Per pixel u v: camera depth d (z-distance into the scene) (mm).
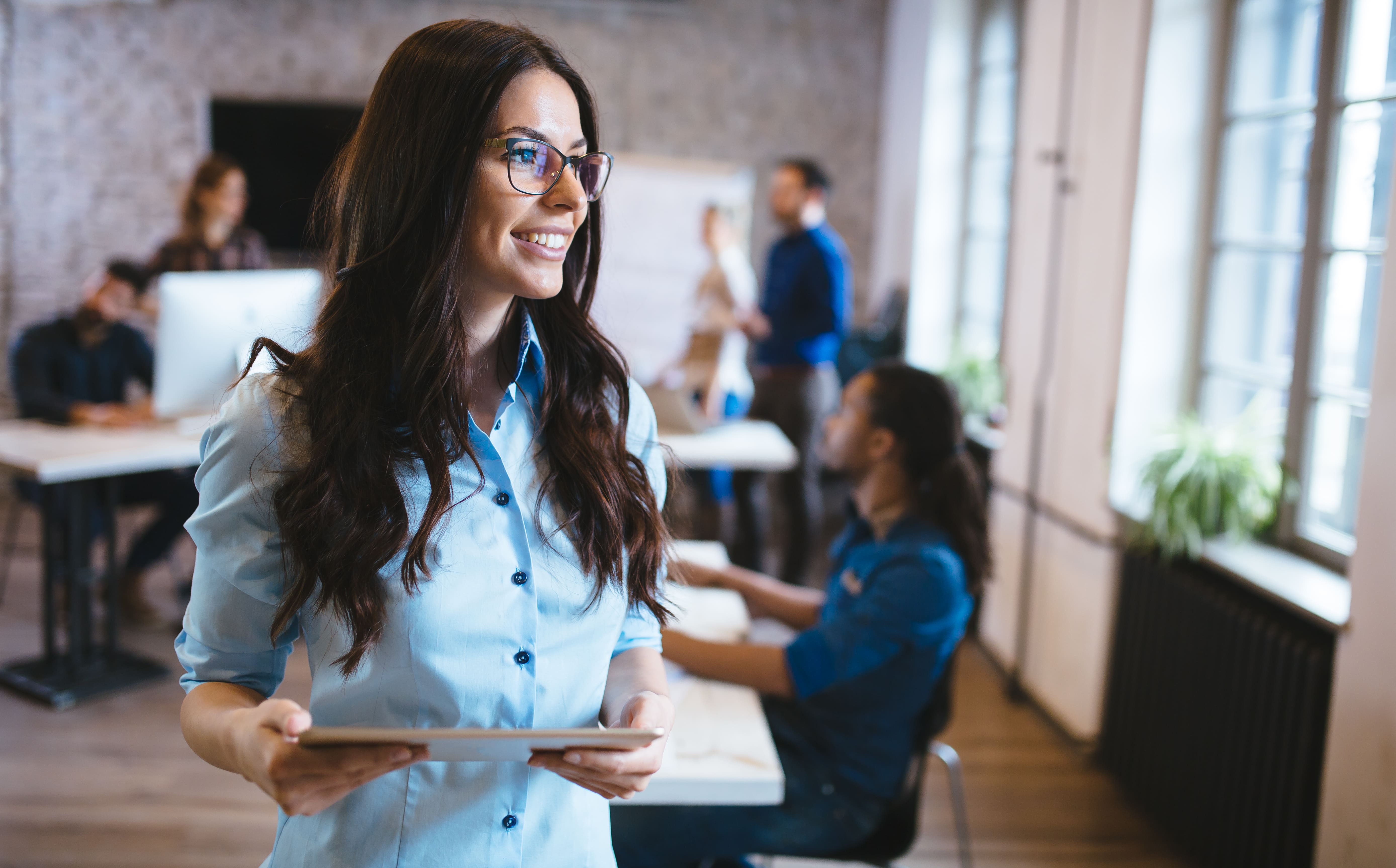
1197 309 3121
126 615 4066
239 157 6078
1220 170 3051
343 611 884
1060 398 3477
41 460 3139
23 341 3799
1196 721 2635
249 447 895
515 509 952
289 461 893
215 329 3293
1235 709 2467
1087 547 3270
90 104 5984
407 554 884
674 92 6391
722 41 6363
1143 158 3047
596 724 1008
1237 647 2469
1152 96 3021
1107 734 3129
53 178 6008
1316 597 2359
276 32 6051
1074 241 3420
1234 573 2604
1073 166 3434
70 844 2605
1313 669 2215
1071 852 2727
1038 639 3607
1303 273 2676
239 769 813
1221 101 3031
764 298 4793
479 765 957
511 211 896
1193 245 3100
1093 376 3262
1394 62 2412
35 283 6062
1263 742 2367
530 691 944
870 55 6426
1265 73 2916
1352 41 2545
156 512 5555
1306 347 2686
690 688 1865
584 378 1042
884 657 1836
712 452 3508
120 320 4043
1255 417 2885
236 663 924
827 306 4598
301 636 975
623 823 1856
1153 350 3133
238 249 4477
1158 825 2811
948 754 2344
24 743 3109
